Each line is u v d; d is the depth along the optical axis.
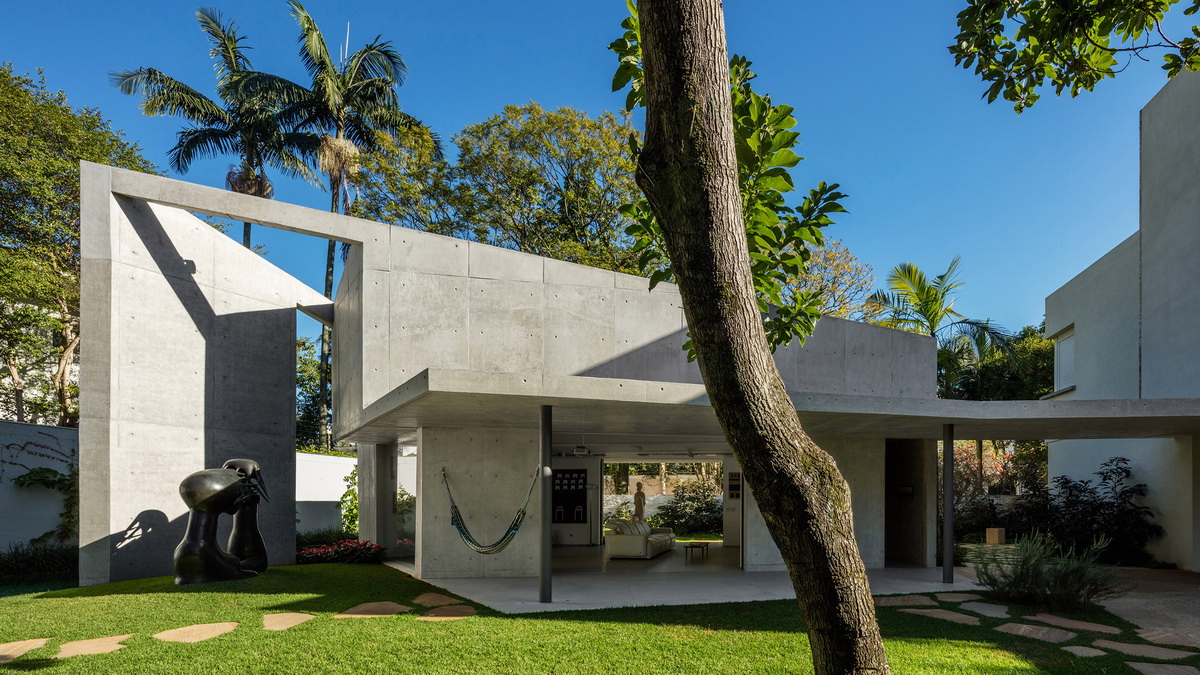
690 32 2.46
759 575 12.38
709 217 2.46
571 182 26.33
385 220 25.88
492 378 7.91
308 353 30.81
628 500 26.59
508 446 12.60
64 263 21.33
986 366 28.69
